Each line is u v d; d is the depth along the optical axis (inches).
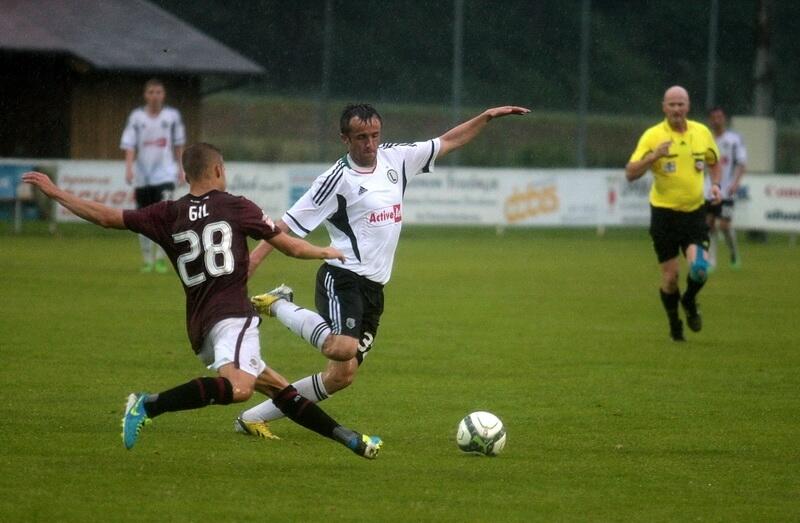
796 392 1382.9
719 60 6235.2
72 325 1839.3
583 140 4456.2
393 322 1964.8
